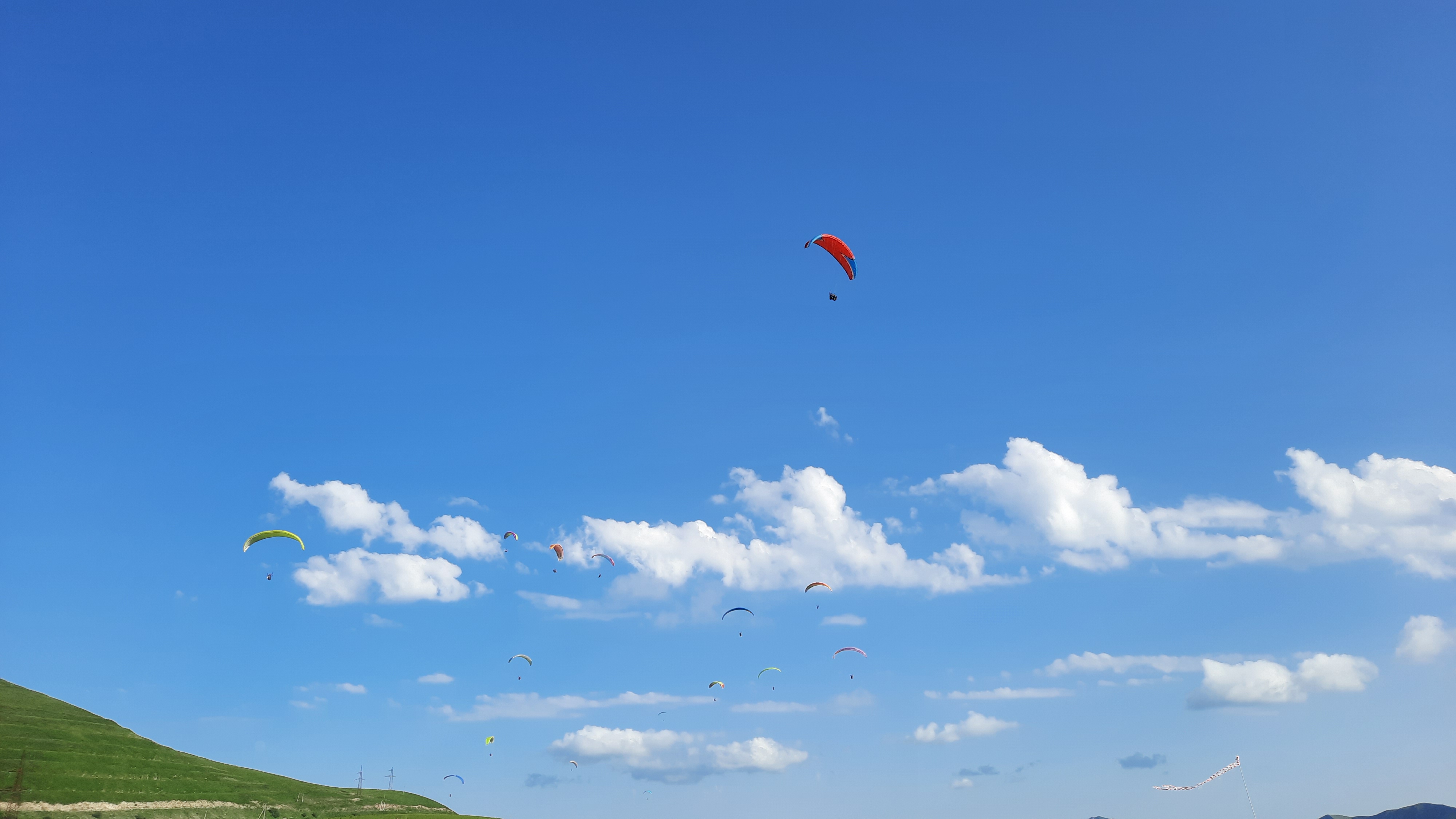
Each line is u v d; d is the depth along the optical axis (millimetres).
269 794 167125
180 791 151875
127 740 180125
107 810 132625
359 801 181125
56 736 169250
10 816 120688
